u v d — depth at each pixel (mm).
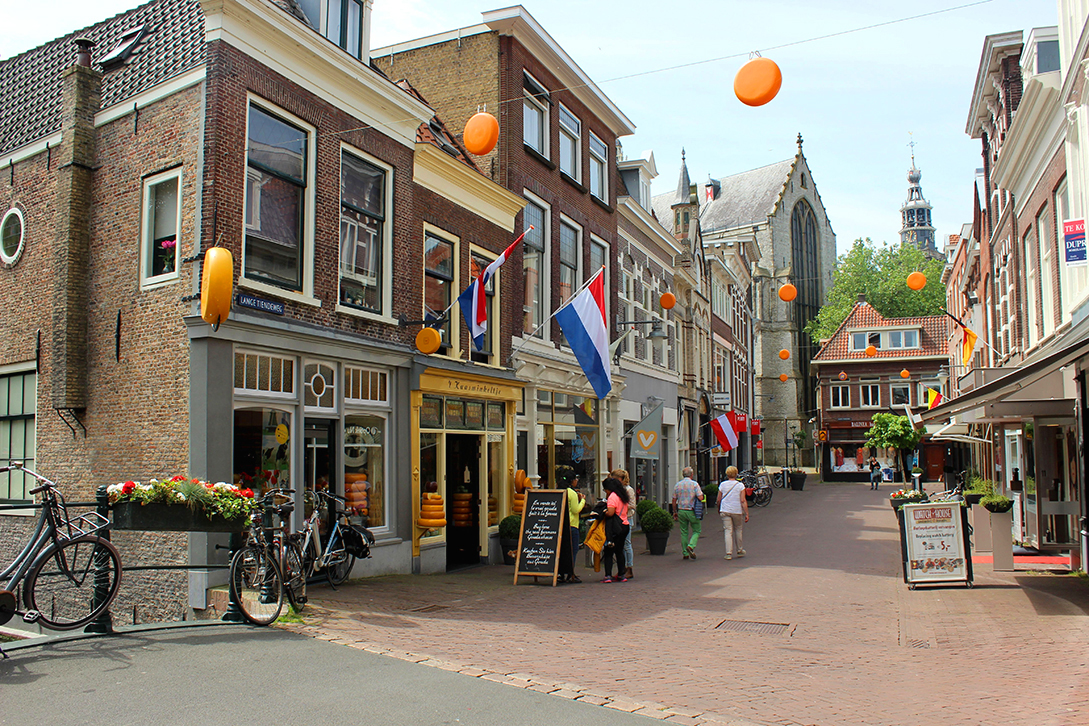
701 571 14195
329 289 11492
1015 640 8266
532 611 9820
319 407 11273
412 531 13125
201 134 9820
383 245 12891
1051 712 5691
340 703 5438
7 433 11820
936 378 52625
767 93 6770
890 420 45781
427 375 13578
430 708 5422
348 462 11945
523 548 12555
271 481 10352
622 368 23688
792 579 13016
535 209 18438
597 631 8602
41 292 11398
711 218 80938
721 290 41469
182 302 9766
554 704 5637
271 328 10141
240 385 9938
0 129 12672
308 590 10484
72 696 5312
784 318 74750
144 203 10367
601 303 15695
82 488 10641
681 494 16344
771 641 8289
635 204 24609
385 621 8523
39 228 11531
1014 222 19781
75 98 10898
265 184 10625
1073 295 14180
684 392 31609
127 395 10242
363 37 12742
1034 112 15820
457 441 15180
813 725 5395
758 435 52125
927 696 6172
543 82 18750
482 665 6703
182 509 7383
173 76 10148
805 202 82062
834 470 57281
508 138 17141
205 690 5570
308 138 11328
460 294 14711
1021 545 16516
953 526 12172
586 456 20672
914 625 9141
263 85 10469
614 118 22469
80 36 12445
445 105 17781
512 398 16484
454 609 9742
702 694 6121
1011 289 20797
